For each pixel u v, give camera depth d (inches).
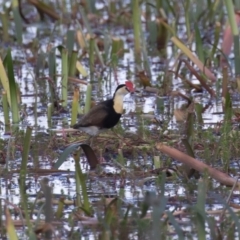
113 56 680.4
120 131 516.7
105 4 989.2
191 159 427.5
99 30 794.2
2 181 448.1
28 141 431.2
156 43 814.5
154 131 532.7
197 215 335.3
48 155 488.1
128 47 842.8
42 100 627.2
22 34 818.8
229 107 537.6
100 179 445.4
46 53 711.7
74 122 547.8
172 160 474.9
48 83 661.3
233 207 393.7
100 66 732.7
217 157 472.1
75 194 423.8
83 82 652.1
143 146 491.2
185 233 361.4
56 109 607.2
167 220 363.9
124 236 354.0
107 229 343.9
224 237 358.9
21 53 797.2
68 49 713.0
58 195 417.1
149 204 344.8
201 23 877.8
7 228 329.4
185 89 664.4
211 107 609.6
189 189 417.7
